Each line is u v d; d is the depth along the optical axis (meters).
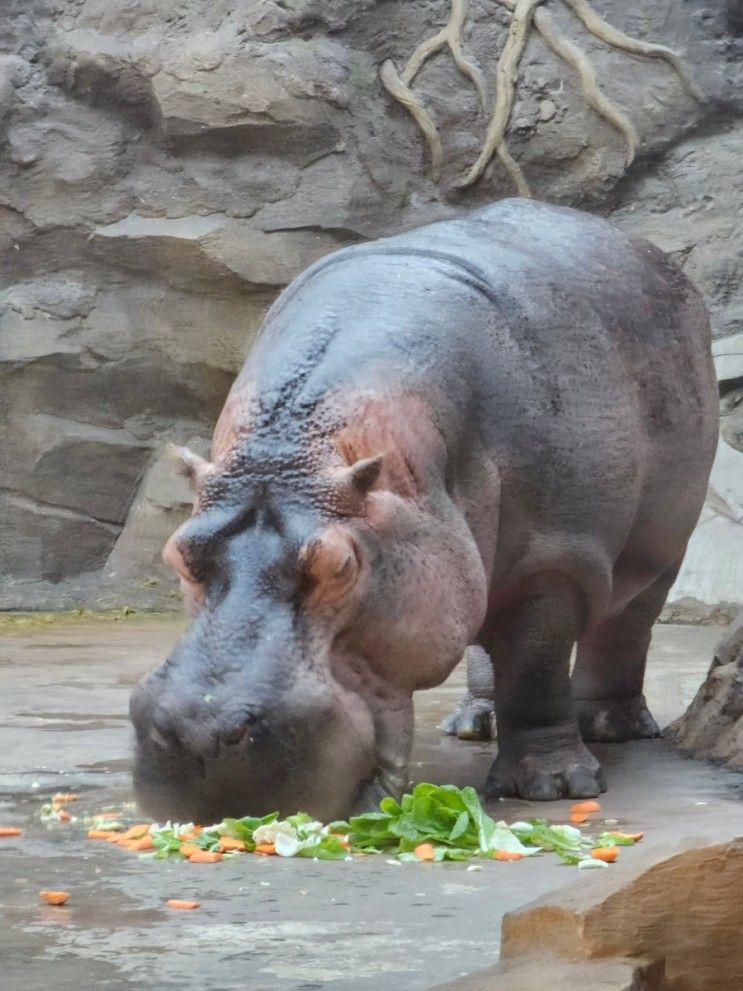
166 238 33.94
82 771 13.95
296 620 10.69
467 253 13.16
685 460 14.65
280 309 13.09
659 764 14.69
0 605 33.38
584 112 35.12
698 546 31.83
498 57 35.38
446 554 11.41
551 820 11.88
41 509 34.59
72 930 8.29
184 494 34.34
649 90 35.03
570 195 35.28
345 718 10.62
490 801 12.79
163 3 34.69
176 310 34.59
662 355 14.29
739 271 34.41
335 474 10.99
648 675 22.03
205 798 10.53
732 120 35.25
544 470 12.69
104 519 34.88
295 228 34.19
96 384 34.75
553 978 6.06
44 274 34.78
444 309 12.41
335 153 34.47
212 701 10.34
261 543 10.85
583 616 13.35
